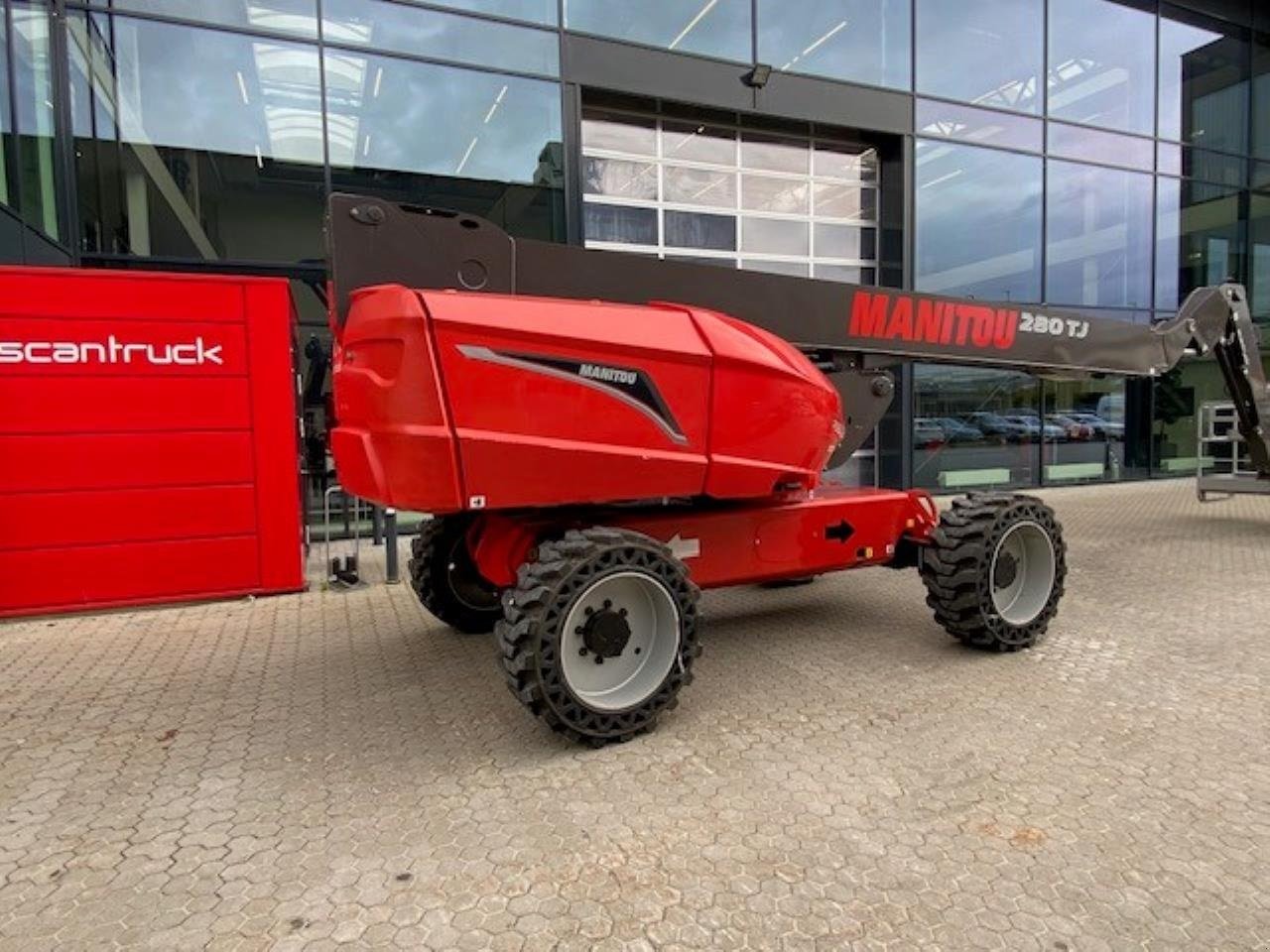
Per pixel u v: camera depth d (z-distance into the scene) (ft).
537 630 10.67
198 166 27.07
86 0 25.32
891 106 37.63
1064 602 19.25
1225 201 47.37
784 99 35.40
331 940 7.38
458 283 11.89
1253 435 26.71
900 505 15.83
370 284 11.49
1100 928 7.43
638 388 11.73
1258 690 13.38
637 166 34.50
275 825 9.46
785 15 35.19
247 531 20.45
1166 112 45.09
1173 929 7.41
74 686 14.26
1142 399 45.60
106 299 18.83
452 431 10.48
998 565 15.17
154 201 26.66
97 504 19.07
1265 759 10.86
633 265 13.12
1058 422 42.86
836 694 13.35
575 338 11.20
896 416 38.37
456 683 14.23
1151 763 10.75
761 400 12.82
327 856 8.79
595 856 8.70
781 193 37.47
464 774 10.67
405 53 29.27
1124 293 44.70
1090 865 8.41
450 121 30.17
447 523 16.55
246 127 27.53
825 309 14.94
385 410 10.68
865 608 19.11
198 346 19.67
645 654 11.96
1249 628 17.03
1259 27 47.29
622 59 32.40
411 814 9.66
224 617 18.86
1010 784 10.18
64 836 9.30
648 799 9.91
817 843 8.88
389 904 7.89
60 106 25.12
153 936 7.48
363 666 15.20
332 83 28.43
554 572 10.91
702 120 35.40
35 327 18.33
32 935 7.52
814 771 10.61
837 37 36.40
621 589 11.74
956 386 39.55
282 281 20.26
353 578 21.79
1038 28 40.98
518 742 11.69
